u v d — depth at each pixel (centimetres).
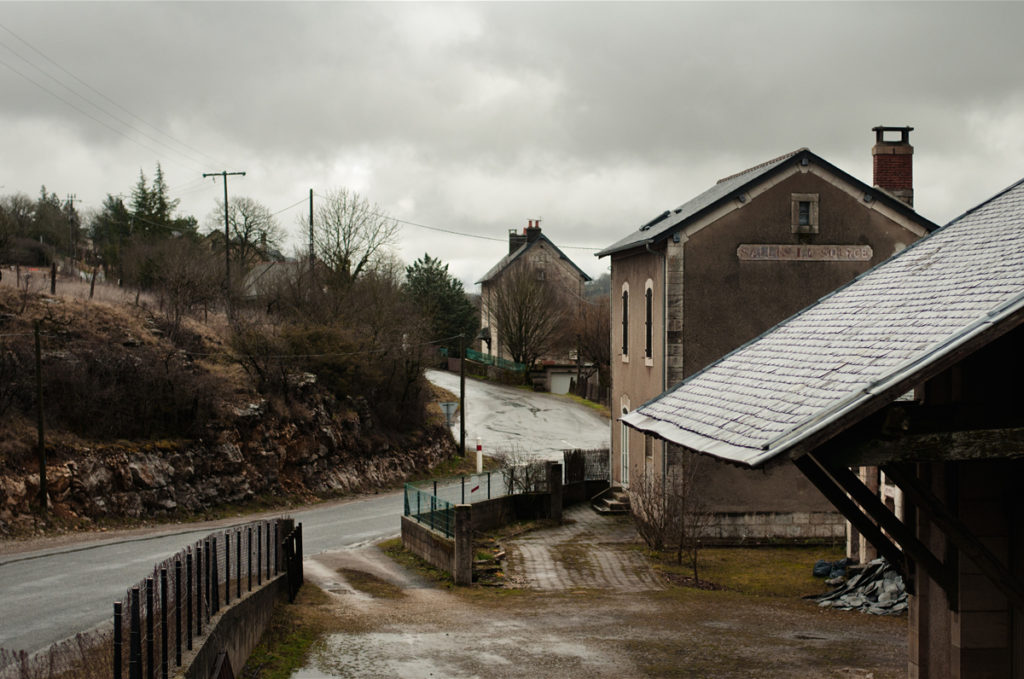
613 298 3003
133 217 7738
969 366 776
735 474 2273
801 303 2330
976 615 784
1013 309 592
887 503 1661
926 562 775
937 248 937
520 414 5450
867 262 2342
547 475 2667
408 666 1202
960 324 640
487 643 1353
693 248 2314
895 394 589
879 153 2467
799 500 2283
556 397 6312
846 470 739
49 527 2308
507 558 2166
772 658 1258
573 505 2989
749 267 2322
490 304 7750
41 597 1542
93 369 2783
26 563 1900
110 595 1559
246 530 1338
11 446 2367
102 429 2702
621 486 2895
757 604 1692
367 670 1174
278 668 1159
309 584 1794
